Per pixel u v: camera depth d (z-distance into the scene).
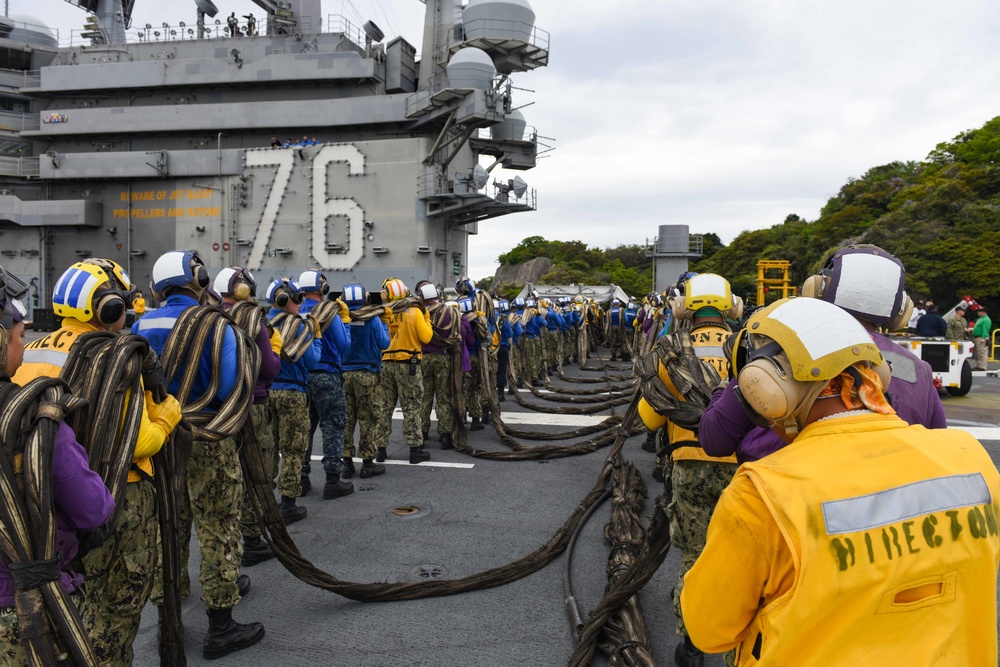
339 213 21.83
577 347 21.19
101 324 2.66
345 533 5.27
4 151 26.31
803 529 1.22
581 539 5.15
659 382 3.04
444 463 7.61
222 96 24.78
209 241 23.36
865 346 1.35
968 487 1.28
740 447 2.23
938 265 28.39
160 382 2.56
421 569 4.55
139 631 3.78
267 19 25.88
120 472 2.25
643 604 4.08
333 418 6.16
